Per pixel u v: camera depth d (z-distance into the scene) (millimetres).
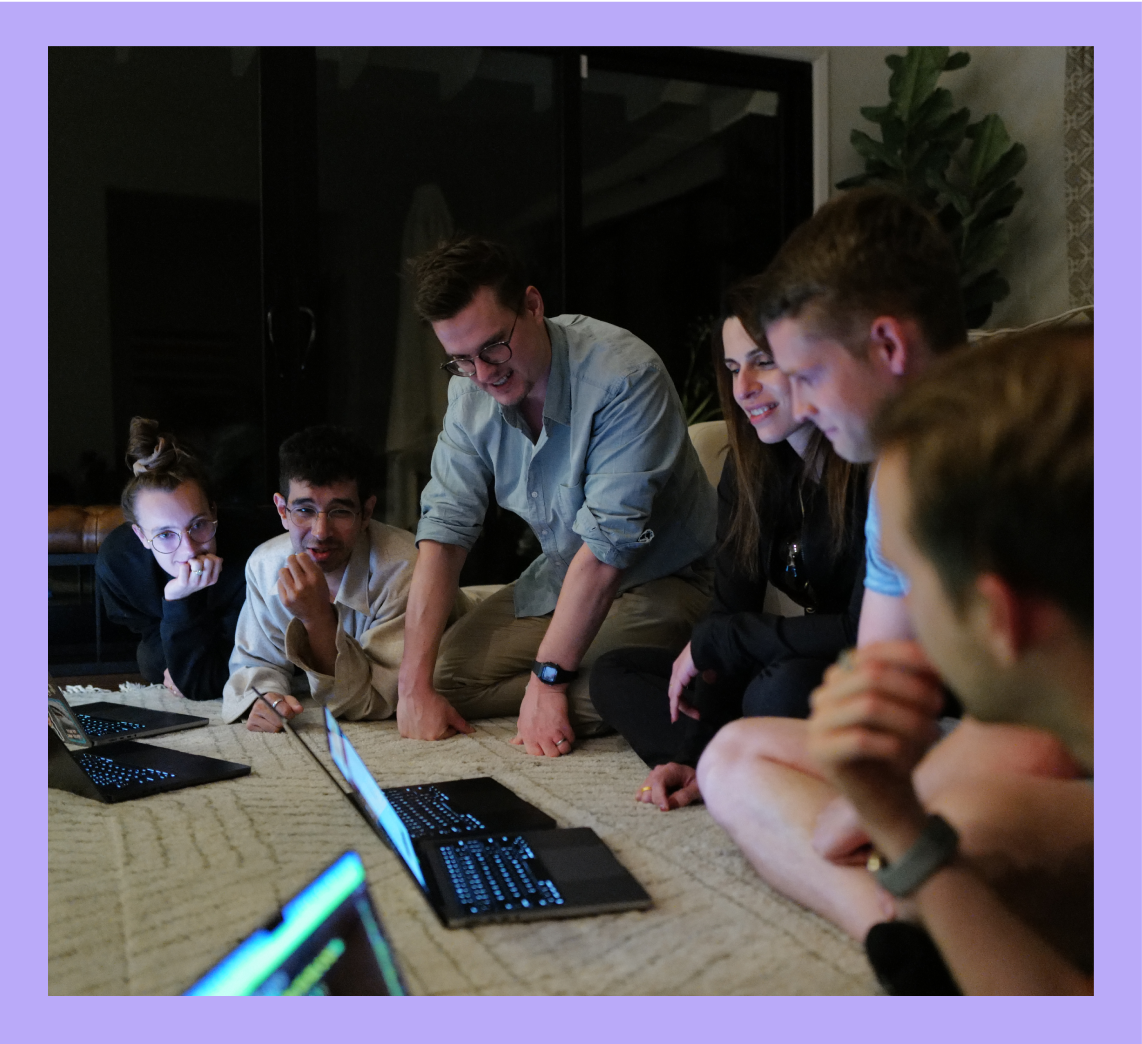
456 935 1082
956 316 1076
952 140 4133
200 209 3982
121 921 1134
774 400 1478
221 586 2502
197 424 4004
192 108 3963
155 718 2229
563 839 1337
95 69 3855
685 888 1216
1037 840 862
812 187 4574
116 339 3908
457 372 1975
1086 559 536
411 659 2129
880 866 794
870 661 677
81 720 2189
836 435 1096
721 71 4492
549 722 1973
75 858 1353
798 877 1140
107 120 3879
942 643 589
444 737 2102
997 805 873
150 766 1785
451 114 4238
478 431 2146
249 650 2322
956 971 751
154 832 1458
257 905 1172
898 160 4172
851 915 1062
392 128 4160
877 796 721
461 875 1216
